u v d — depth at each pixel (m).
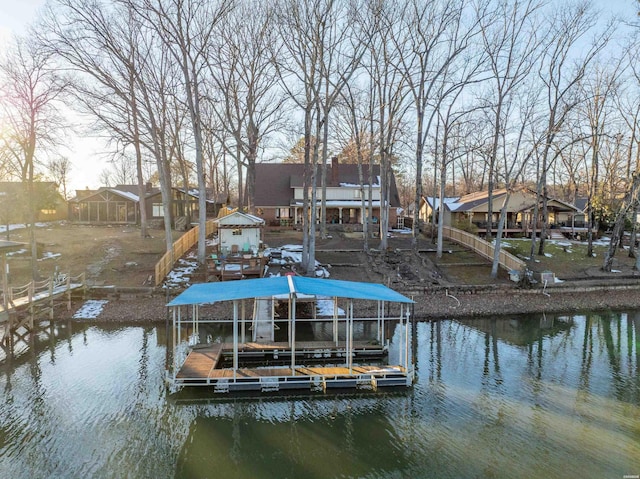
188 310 20.05
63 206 49.25
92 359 14.41
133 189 54.44
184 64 23.58
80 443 9.45
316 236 36.28
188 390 12.16
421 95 27.42
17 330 17.48
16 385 12.32
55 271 22.58
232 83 31.14
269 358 15.30
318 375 12.53
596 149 30.48
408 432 10.14
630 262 29.88
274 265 25.81
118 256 26.69
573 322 20.20
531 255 27.80
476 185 75.06
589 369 14.21
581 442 9.66
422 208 53.12
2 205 36.09
